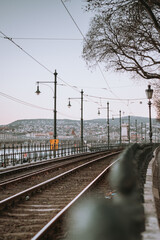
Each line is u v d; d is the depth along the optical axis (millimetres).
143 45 13617
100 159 26688
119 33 13461
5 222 6266
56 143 29344
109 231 2828
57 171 17625
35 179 13773
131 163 3301
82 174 15664
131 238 2928
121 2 10969
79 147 39062
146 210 5449
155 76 13883
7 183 11344
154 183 9516
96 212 2885
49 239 5199
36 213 7086
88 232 2877
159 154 30234
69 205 7109
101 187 10961
